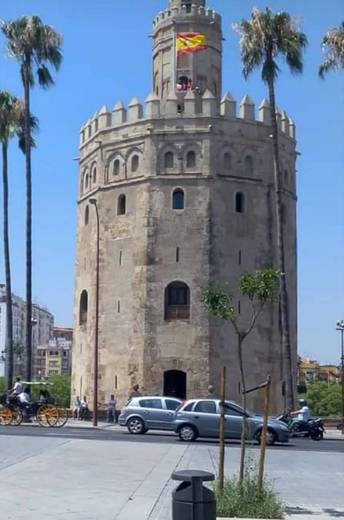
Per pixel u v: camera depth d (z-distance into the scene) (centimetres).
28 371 5066
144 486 1727
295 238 6147
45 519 1274
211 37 6425
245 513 1321
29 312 5088
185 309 5544
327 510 1473
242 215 5719
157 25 6550
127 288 5709
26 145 5212
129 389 5547
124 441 3150
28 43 5312
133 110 5922
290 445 3466
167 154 5762
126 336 5644
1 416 4225
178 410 3481
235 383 5472
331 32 4422
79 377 6138
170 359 5481
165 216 5662
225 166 5738
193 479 1018
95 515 1329
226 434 3406
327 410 11931
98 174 6103
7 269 5241
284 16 4947
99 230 6003
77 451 2545
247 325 5569
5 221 5275
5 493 1550
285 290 4747
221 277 5559
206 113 5747
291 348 5953
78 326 6272
